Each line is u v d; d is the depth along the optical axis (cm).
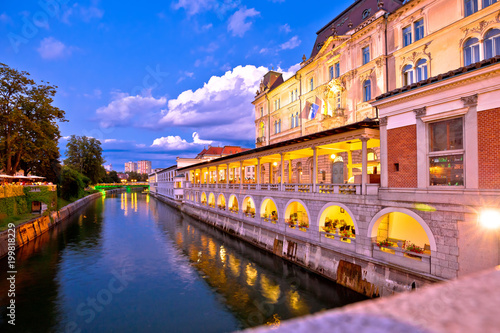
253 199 2750
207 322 1373
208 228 3612
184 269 2081
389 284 1366
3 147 3528
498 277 133
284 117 3675
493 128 1063
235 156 3188
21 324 1375
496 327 64
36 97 3772
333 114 2641
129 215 4894
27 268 2119
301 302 1502
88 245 2778
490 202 1045
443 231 1186
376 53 2320
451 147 1205
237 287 1731
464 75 1125
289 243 2141
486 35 1686
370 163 2264
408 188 1327
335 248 1695
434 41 1939
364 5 2656
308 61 3244
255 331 101
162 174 9225
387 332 72
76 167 7525
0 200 2830
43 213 3472
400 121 1394
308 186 2044
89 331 1316
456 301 97
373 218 1484
